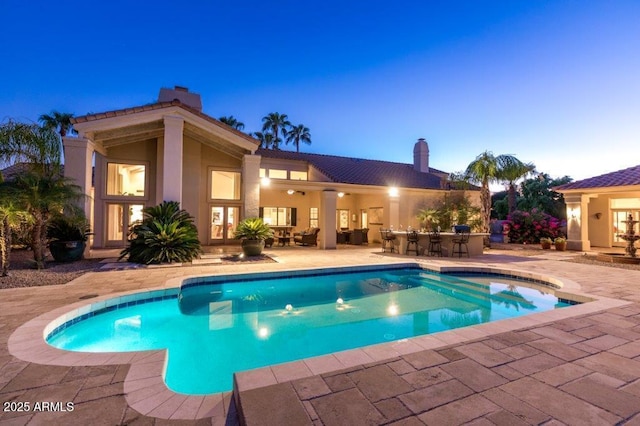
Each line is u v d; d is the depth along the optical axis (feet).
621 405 8.04
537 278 28.50
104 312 18.70
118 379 9.53
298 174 64.54
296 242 58.18
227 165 54.24
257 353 15.33
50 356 11.05
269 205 61.67
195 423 7.61
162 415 7.89
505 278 31.58
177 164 39.60
